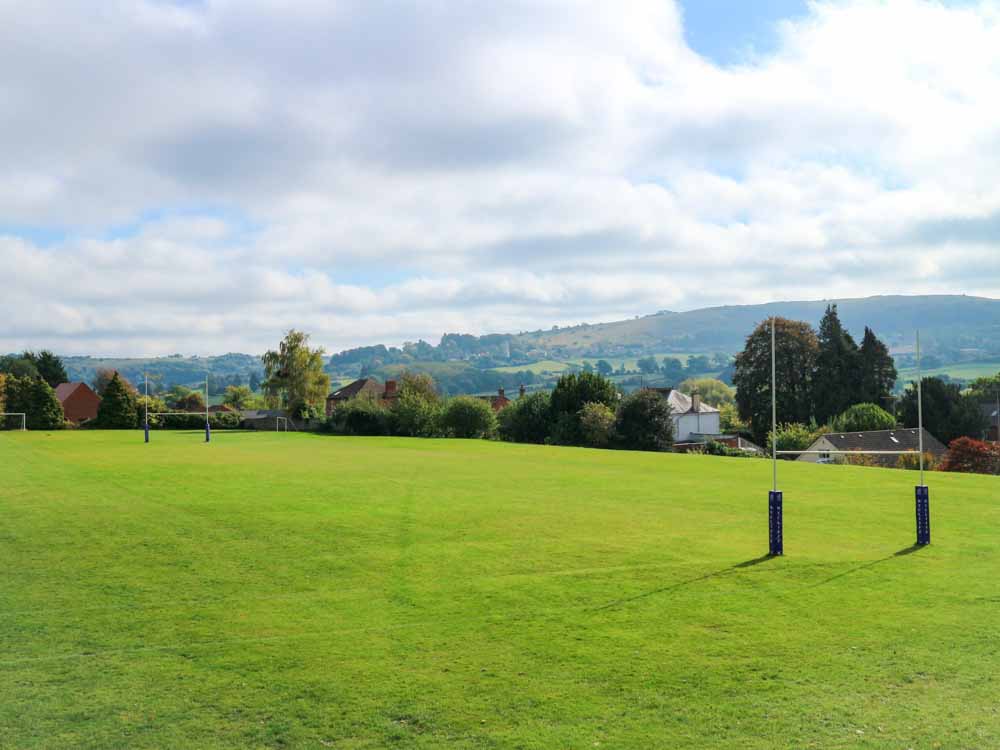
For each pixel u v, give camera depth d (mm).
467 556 21125
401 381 123875
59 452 59469
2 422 103500
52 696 12039
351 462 50250
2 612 16234
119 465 47219
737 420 138000
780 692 11945
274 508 29156
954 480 39469
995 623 15047
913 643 13977
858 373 99250
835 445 75250
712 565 20000
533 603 16672
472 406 91750
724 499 32094
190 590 17859
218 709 11570
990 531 24719
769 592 17406
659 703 11609
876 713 11195
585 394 91188
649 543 22828
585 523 26156
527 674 12742
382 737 10664
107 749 10398
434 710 11453
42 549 22094
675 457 56750
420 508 29281
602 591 17562
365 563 20344
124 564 20328
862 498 32406
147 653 13836
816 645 13930
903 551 21672
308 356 130375
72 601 17016
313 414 117562
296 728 10953
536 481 38781
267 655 13695
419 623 15391
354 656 13617
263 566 20062
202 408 150375
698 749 10234
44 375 157250
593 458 55344
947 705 11438
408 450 63875
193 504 30141
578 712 11344
